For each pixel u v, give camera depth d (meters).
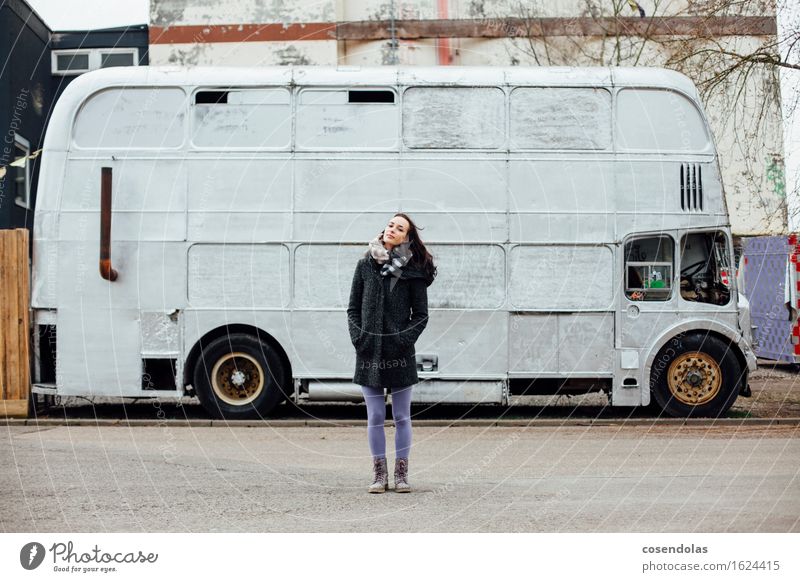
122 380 12.85
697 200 13.08
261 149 12.98
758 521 6.98
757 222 19.17
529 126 13.05
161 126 13.00
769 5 15.58
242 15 20.67
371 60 20.53
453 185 12.98
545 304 12.92
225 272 12.88
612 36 19.70
